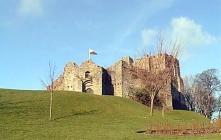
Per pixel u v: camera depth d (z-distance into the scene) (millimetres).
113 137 55344
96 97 93250
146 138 54531
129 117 79438
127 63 120188
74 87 119625
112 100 94312
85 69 120562
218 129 64000
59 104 82000
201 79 159625
